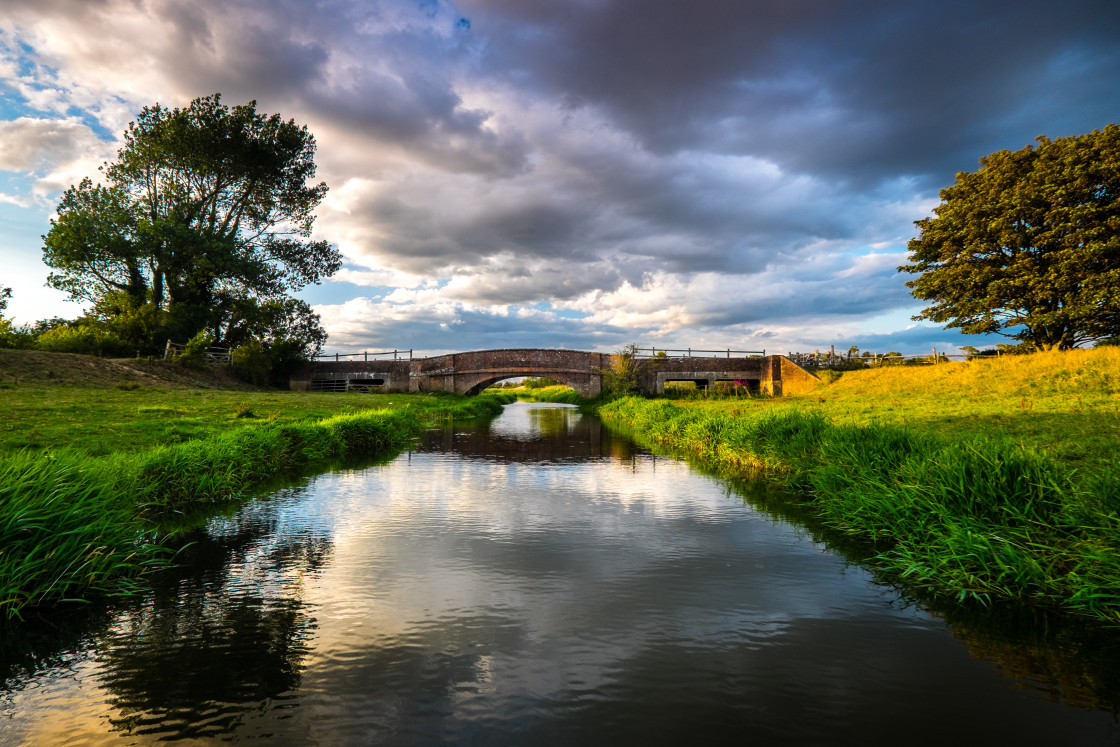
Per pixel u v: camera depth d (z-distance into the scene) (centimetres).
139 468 738
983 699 285
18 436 945
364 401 2786
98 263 3247
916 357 3578
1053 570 433
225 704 281
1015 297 2631
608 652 339
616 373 4200
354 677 308
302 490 875
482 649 343
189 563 513
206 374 3225
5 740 250
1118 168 2286
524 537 604
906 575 466
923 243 3094
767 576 479
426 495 836
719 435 1290
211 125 3419
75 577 423
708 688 296
